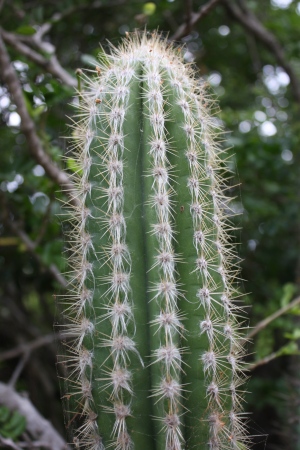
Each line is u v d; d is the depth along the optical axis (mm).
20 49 608
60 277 563
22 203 675
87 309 336
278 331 812
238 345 360
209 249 344
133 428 325
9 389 580
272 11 978
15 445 496
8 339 959
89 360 334
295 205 829
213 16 959
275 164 790
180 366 328
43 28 676
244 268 868
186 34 599
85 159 348
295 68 919
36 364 875
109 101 353
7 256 861
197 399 333
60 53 892
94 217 340
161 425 322
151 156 337
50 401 863
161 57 370
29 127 500
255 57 924
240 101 1000
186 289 337
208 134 372
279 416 755
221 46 1018
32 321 987
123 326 325
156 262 327
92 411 336
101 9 870
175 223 341
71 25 881
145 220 336
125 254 331
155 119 338
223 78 1037
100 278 335
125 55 377
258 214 832
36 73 624
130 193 336
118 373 324
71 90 590
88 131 353
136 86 354
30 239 667
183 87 361
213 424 333
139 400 327
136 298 330
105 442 333
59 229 644
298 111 899
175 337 328
